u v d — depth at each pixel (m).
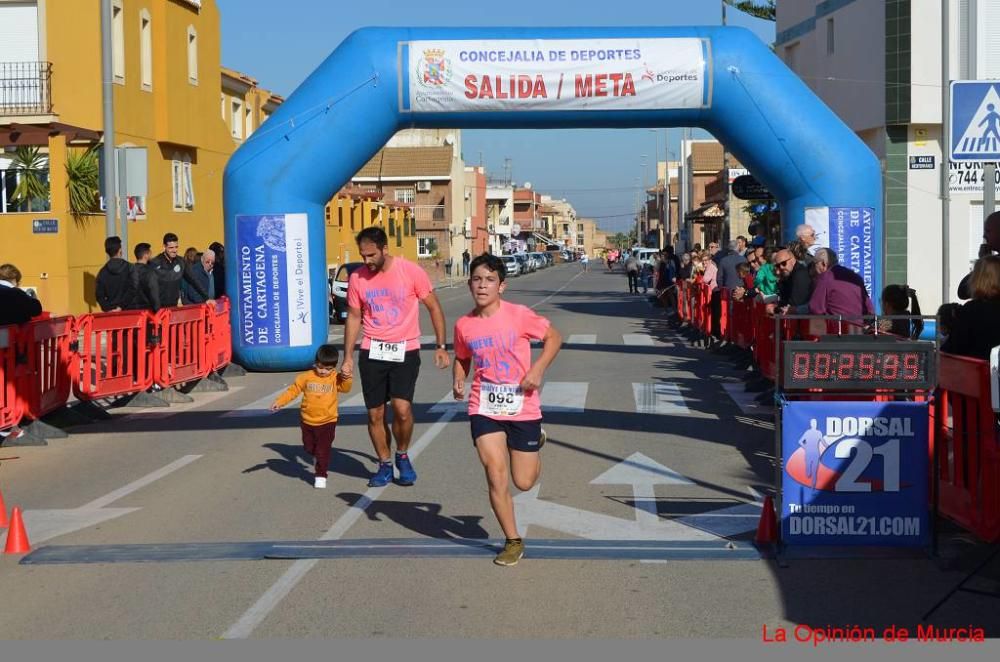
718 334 20.67
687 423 12.45
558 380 16.42
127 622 5.88
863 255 17.73
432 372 17.72
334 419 9.21
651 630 5.70
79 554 7.20
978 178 21.33
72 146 27.23
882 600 6.19
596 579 6.58
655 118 17.91
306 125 17.75
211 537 7.66
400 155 83.56
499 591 6.36
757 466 10.03
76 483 9.60
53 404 12.22
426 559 7.03
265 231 17.88
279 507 8.58
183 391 15.86
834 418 6.89
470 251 95.38
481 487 9.23
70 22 27.62
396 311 9.11
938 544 7.08
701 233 80.19
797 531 6.93
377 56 17.66
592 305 39.38
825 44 25.50
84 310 25.27
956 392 7.04
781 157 17.72
